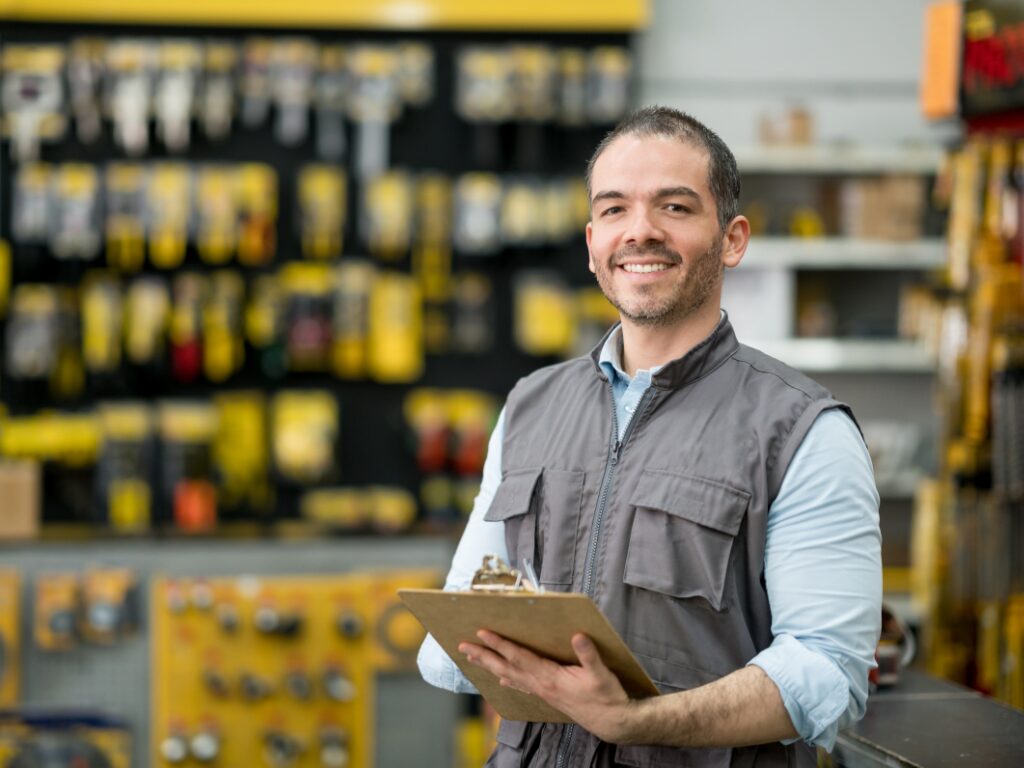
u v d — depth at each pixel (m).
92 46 5.52
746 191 5.87
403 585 4.56
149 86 5.49
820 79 6.00
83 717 4.01
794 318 5.89
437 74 5.84
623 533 1.74
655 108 1.82
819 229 5.66
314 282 5.59
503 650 1.62
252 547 4.54
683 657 1.69
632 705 1.58
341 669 4.54
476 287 5.74
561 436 1.86
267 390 5.78
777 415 1.71
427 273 5.78
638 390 1.82
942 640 3.83
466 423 5.64
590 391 1.88
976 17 3.56
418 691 4.59
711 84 5.99
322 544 4.56
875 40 6.01
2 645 4.41
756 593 1.70
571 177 5.80
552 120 5.72
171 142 5.66
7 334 5.59
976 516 3.77
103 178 5.51
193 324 5.51
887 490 5.67
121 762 4.03
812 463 1.68
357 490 5.84
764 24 5.99
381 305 5.64
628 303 1.77
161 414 5.41
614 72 5.66
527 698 1.73
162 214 5.45
